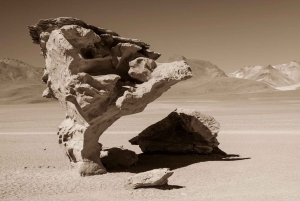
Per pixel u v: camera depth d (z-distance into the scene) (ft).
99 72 45.16
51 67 46.47
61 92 45.80
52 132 97.81
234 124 105.91
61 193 36.78
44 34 45.06
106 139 81.46
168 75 45.57
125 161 51.19
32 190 37.93
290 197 33.01
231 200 32.22
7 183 41.14
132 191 36.91
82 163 45.16
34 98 348.38
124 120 124.57
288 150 61.98
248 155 59.16
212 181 41.98
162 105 212.23
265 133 83.82
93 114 43.11
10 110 206.80
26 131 101.45
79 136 45.44
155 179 37.91
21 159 59.41
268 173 45.65
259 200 32.07
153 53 48.93
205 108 177.06
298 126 96.78
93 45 43.42
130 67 46.70
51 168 51.60
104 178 43.55
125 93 43.45
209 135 58.13
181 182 41.50
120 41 46.39
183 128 60.90
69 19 42.68
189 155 59.41
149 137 61.98
